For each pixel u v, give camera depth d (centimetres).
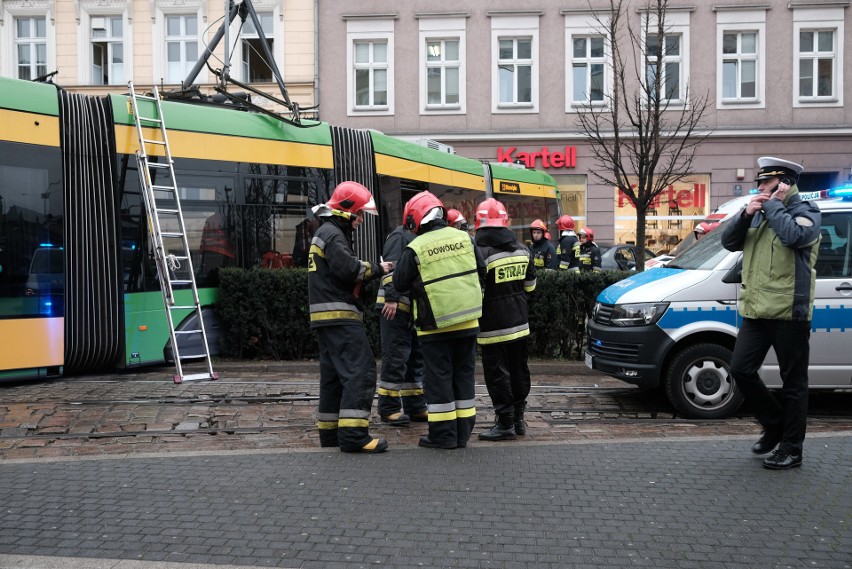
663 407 805
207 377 912
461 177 1501
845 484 518
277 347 1052
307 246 1125
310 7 2392
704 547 416
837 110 2362
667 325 738
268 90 2408
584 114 1914
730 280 612
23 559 395
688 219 2394
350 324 599
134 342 962
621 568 391
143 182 953
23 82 893
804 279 538
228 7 1134
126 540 421
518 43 2438
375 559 400
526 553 409
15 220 872
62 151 911
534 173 1827
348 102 2419
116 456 586
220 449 621
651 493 501
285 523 447
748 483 521
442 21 2414
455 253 601
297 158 1122
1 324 861
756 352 562
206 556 401
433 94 2452
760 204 543
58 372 919
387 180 1262
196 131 1020
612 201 2391
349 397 595
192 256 1013
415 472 546
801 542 423
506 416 647
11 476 535
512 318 645
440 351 609
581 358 1044
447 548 414
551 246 1298
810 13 2348
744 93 2389
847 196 762
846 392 898
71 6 2389
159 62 2394
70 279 912
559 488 511
